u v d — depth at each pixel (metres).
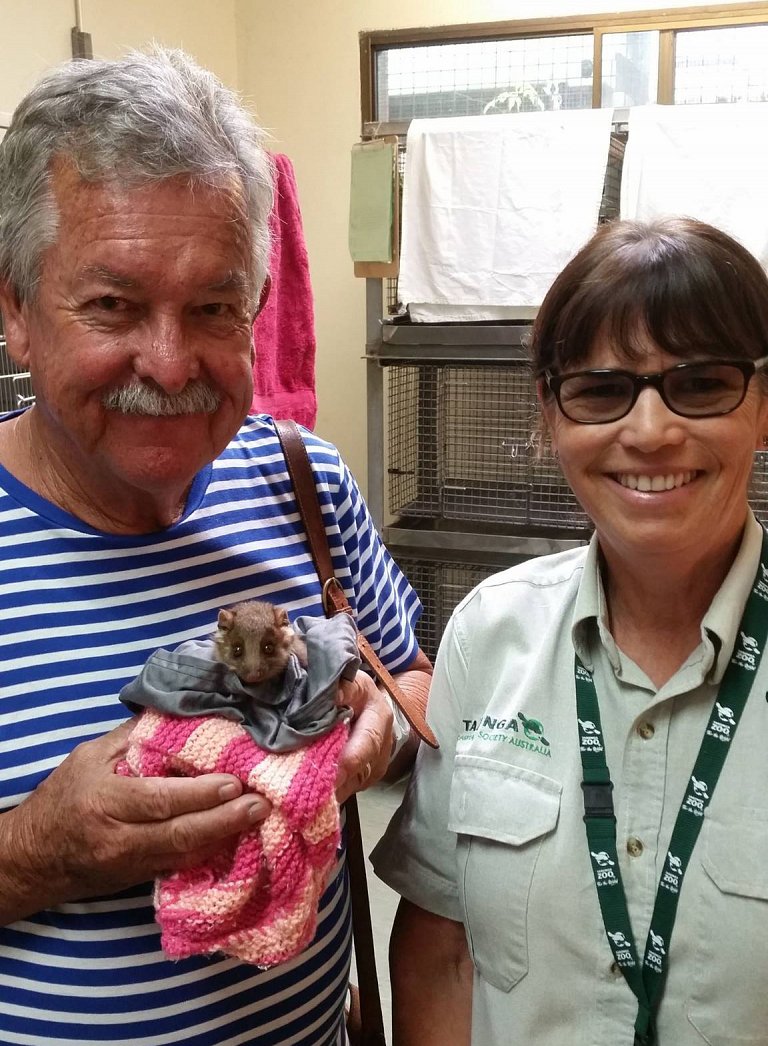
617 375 0.99
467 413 3.39
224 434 1.10
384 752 1.05
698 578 1.06
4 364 2.04
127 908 1.06
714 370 0.98
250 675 0.91
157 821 0.90
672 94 3.40
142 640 1.11
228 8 4.16
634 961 0.99
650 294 0.96
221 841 0.92
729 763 1.00
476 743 1.15
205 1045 1.09
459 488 3.45
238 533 1.23
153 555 1.15
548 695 1.13
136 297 0.97
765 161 2.64
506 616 1.21
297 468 1.30
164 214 0.95
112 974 1.05
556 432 1.08
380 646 1.45
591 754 1.07
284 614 0.98
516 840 1.07
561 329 1.04
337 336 4.32
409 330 3.17
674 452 0.98
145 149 0.94
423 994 1.24
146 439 1.03
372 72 3.80
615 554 1.08
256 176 1.07
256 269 1.10
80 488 1.12
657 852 1.02
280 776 0.88
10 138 1.00
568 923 1.03
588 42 3.50
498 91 3.68
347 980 1.31
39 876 0.98
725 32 3.30
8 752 1.04
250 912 0.90
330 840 0.91
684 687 1.03
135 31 3.54
